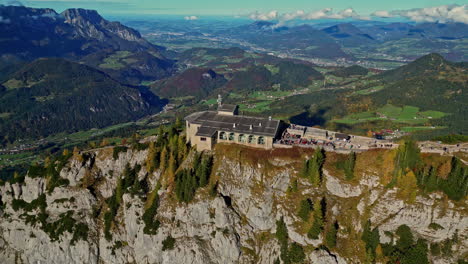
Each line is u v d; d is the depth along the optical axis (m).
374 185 151.75
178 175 165.50
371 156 158.62
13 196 187.50
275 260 146.75
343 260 138.12
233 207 159.38
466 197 138.50
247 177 162.75
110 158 186.75
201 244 153.75
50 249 170.00
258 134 168.50
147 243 159.38
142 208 167.25
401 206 142.50
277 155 166.75
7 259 177.75
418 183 144.75
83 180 181.12
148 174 179.00
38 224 174.38
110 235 166.88
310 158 163.50
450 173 143.12
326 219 147.38
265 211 155.50
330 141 179.50
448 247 134.50
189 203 157.88
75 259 168.00
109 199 178.50
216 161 167.62
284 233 148.88
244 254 152.00
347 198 153.62
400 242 138.75
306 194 155.25
